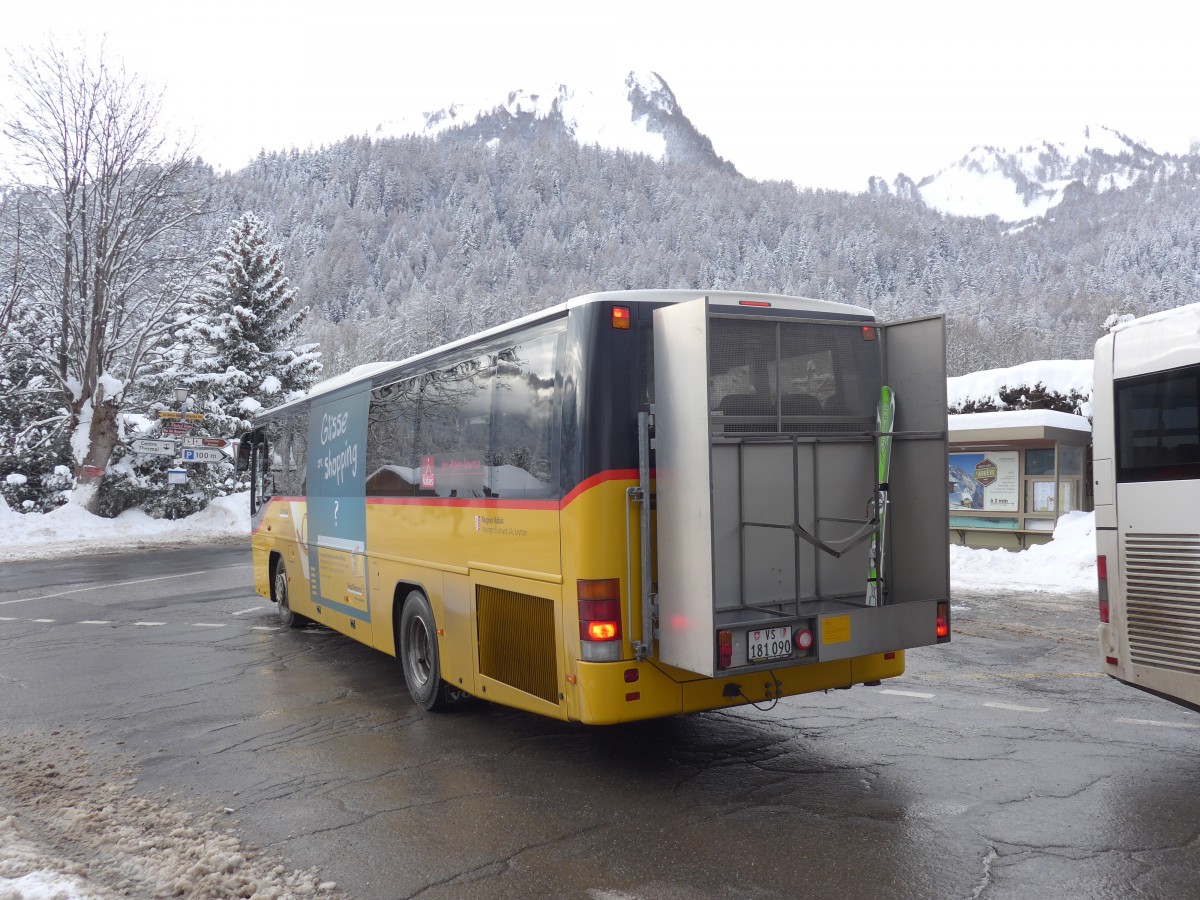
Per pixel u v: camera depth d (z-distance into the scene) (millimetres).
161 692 8203
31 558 22953
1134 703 7059
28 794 5512
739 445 5359
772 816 4785
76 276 30562
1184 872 4027
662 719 6766
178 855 4441
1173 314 5492
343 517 9070
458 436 6652
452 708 7215
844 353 5828
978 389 20359
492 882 4094
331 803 5188
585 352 5203
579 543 5141
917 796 5027
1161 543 5516
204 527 30281
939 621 5457
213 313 37062
